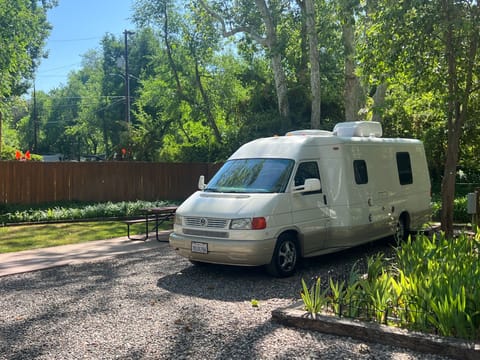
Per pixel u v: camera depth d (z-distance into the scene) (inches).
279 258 290.0
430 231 436.5
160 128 1268.5
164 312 225.1
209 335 192.7
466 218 535.8
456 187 748.0
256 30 868.6
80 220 611.2
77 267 333.7
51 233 507.2
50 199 696.4
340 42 701.3
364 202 348.2
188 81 1184.2
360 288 216.5
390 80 386.6
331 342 179.8
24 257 370.0
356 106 675.4
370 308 192.5
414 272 211.2
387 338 174.2
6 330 203.8
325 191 325.7
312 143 329.4
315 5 747.4
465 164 706.8
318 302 202.2
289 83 880.9
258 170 317.4
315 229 310.7
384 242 424.5
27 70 1217.4
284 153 321.1
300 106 847.1
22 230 531.8
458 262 215.0
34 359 172.1
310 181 302.7
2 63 917.8
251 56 984.9
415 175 426.6
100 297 253.8
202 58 1122.0
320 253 319.3
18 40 948.0
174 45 1125.1
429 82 349.4
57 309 233.5
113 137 2066.9
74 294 261.1
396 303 192.2
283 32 858.8
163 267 330.0
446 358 161.6
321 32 709.3
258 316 215.9
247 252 275.4
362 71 381.4
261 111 916.6
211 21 893.8
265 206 283.4
